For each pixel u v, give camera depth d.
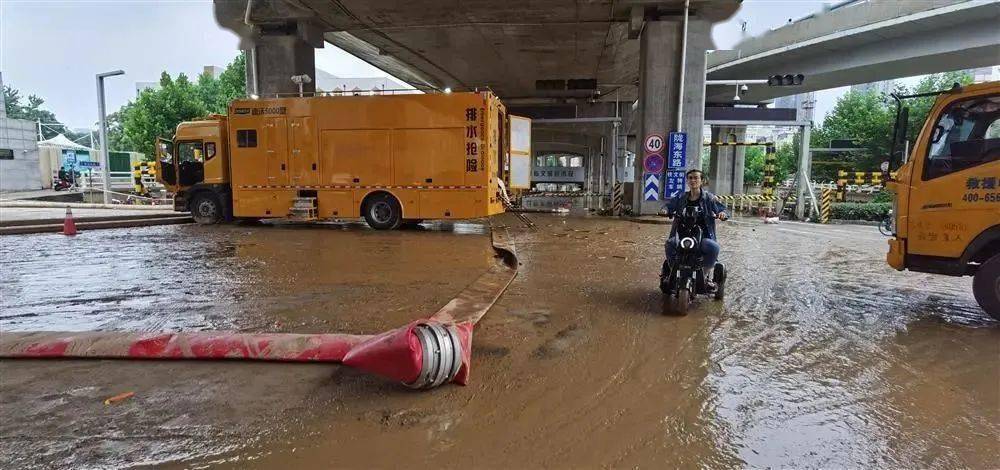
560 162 71.00
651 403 3.35
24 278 7.26
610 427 3.03
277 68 19.47
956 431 3.00
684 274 5.48
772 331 4.90
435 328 3.56
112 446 2.80
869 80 28.11
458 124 13.31
